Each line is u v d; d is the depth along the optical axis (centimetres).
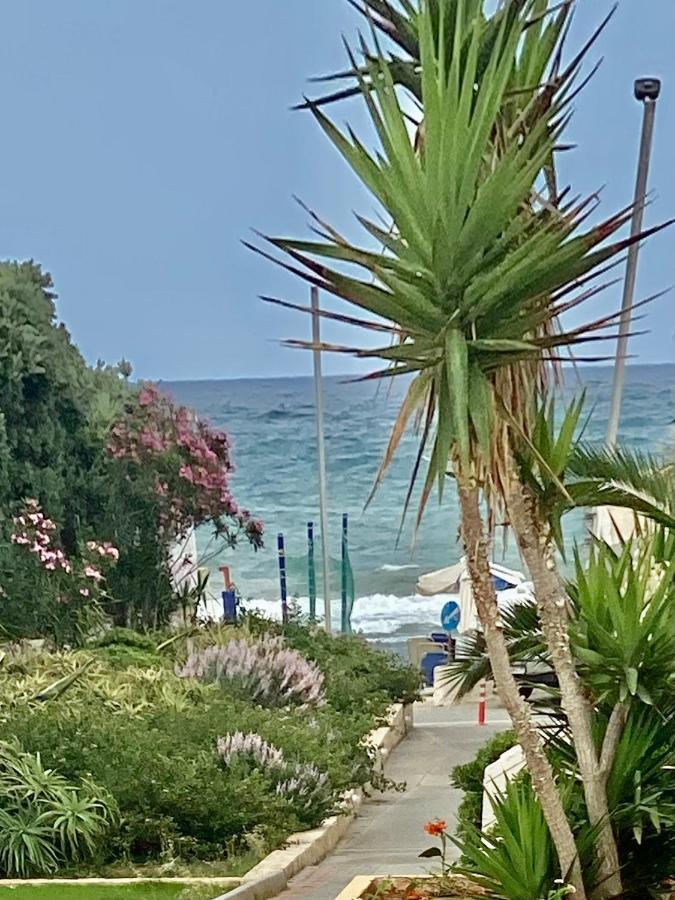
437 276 589
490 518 662
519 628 787
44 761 1231
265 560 5278
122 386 2489
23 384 2286
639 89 1673
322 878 1109
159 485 2453
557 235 581
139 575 2389
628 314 586
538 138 598
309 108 624
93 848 1135
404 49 648
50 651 1986
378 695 2131
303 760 1356
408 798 1612
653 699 693
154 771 1202
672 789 702
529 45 637
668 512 715
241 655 1827
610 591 688
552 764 736
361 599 5275
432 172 598
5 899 988
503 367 629
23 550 2133
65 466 2344
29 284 2320
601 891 679
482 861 680
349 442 6694
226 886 1035
